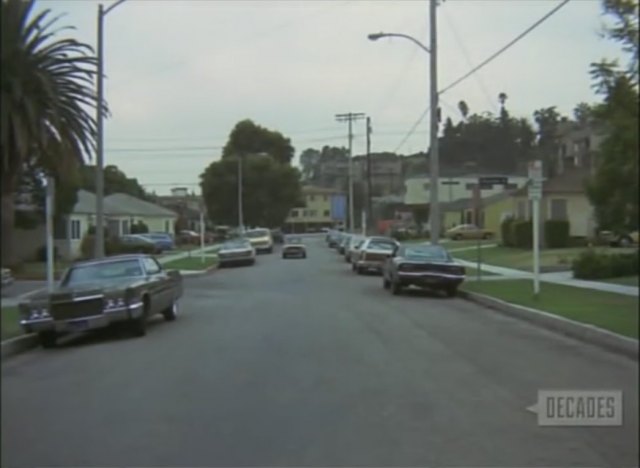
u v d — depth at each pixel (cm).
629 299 2169
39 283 3020
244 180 9919
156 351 1417
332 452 744
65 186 3073
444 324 1802
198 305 2297
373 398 980
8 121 2205
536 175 2211
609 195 1351
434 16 3400
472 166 10194
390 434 808
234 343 1490
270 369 1193
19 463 715
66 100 2417
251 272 4094
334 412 904
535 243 2216
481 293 2494
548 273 3334
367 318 1923
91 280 1712
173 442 782
